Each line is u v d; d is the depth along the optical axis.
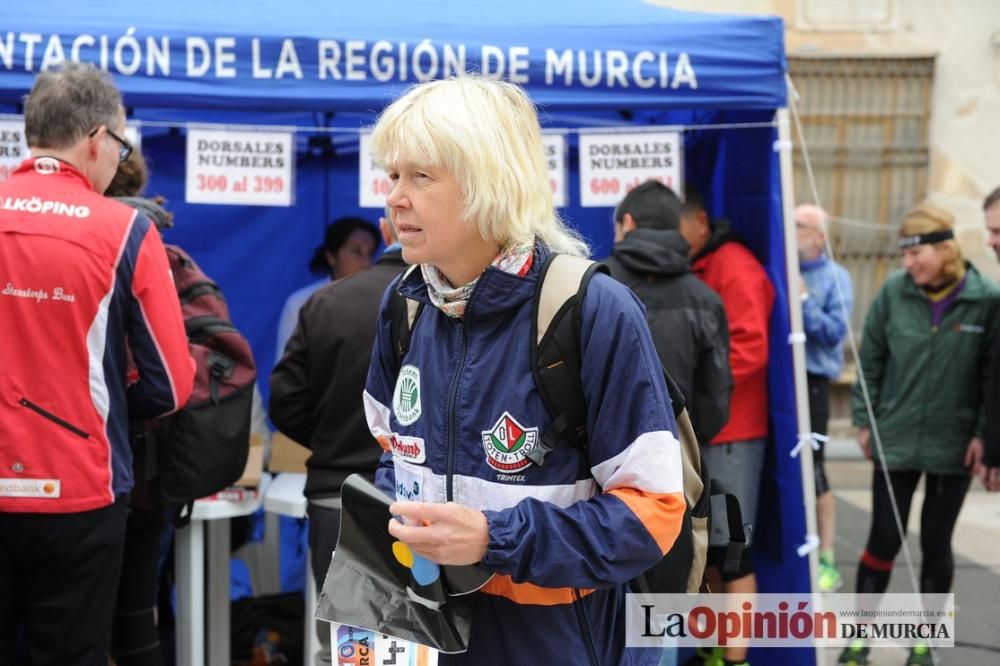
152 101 3.16
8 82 3.10
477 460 1.52
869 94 8.55
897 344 4.15
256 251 4.78
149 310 2.49
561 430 1.50
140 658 3.11
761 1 8.42
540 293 1.51
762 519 3.83
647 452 1.47
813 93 8.55
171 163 4.64
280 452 3.87
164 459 2.87
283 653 3.86
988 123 8.46
